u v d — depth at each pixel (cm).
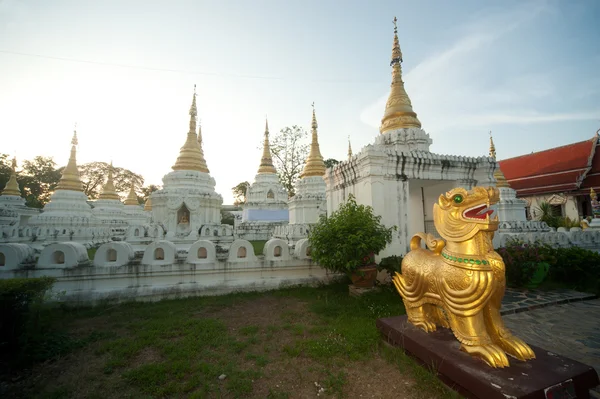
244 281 902
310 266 969
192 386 417
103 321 669
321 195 2330
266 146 3441
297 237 1872
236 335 591
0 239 1548
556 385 330
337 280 977
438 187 1223
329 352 504
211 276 888
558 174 2848
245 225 2758
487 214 417
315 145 2581
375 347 519
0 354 491
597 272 910
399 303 745
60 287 793
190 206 1984
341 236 790
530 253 934
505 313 716
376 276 880
